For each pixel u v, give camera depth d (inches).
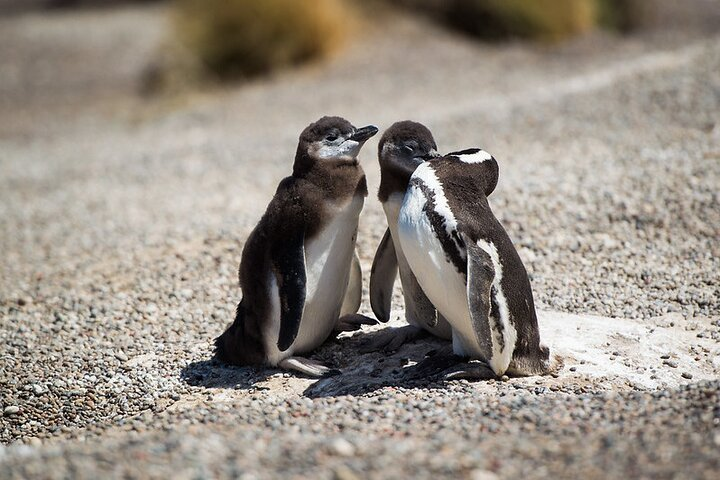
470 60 2743.6
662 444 629.3
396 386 857.5
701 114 1683.1
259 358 949.2
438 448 634.2
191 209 1648.6
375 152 1780.3
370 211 1403.8
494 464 603.5
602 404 738.2
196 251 1389.0
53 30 3897.6
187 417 799.7
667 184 1375.5
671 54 2377.0
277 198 902.4
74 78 3243.1
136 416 888.3
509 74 2546.8
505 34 2965.1
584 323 1018.1
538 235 1274.6
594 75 2276.1
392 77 2615.7
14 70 3385.8
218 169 1920.5
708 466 588.7
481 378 864.3
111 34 3759.8
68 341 1126.4
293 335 871.1
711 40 2576.3
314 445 641.0
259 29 2822.3
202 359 1019.3
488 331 805.2
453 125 1908.2
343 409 776.9
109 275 1357.0
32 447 718.5
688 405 707.4
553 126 1770.4
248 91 2721.5
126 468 603.8
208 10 2871.6
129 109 2822.3
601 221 1300.4
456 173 854.5
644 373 889.5
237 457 620.4
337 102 2422.5
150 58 3307.1
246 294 932.0
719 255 1200.8
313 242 894.4
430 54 2807.6
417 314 956.0
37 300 1296.8
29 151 2454.5
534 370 874.8
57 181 2057.1
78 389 979.3
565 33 2970.0
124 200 1798.7
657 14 3201.3
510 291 840.3
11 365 1061.1
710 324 1035.3
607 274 1178.0
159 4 4227.4
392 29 3024.1
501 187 1427.2
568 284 1155.3
